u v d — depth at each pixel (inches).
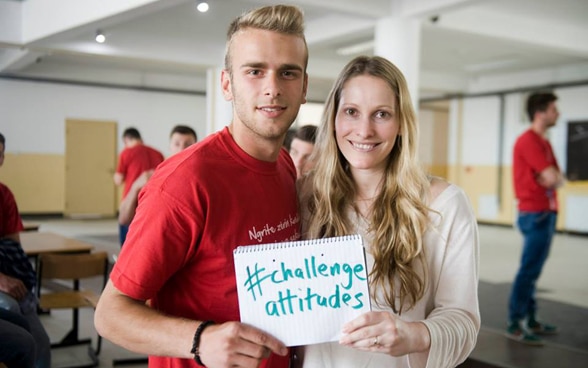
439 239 52.6
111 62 447.5
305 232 57.4
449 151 546.6
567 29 272.1
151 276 43.2
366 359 51.8
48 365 106.7
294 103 47.5
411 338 44.1
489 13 242.7
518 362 146.3
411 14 199.2
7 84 453.4
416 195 52.9
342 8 195.0
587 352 154.6
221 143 48.4
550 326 172.9
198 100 535.8
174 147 167.6
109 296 43.6
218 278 46.5
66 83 474.3
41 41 272.8
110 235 379.2
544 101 159.9
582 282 250.7
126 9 203.2
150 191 44.5
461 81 513.0
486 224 509.0
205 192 44.8
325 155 56.7
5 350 79.0
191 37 323.9
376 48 212.7
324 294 44.1
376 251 53.2
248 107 46.4
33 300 114.3
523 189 165.5
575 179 435.2
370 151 53.4
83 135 488.7
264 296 43.7
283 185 54.0
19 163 465.1
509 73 486.3
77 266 151.3
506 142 492.1
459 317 49.7
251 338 40.3
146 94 511.2
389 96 52.9
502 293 225.1
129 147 244.7
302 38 47.4
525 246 166.1
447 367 48.7
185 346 40.1
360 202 56.8
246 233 47.8
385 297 52.7
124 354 157.1
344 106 54.0
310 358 53.0
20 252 117.2
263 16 46.0
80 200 494.6
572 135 437.1
